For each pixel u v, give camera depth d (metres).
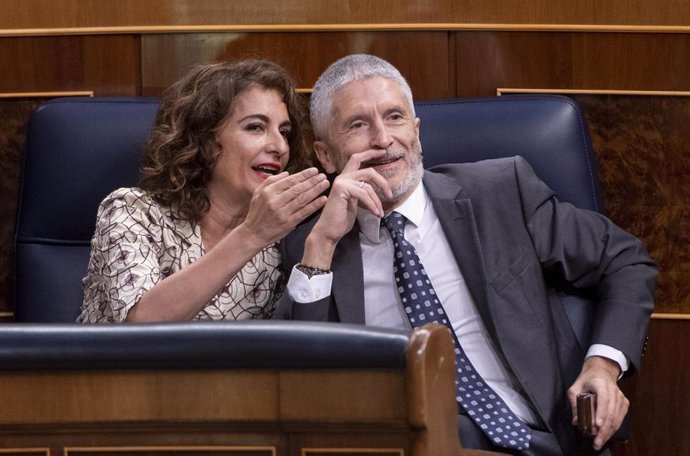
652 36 9.35
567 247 7.86
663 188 9.41
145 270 7.57
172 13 9.42
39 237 8.60
